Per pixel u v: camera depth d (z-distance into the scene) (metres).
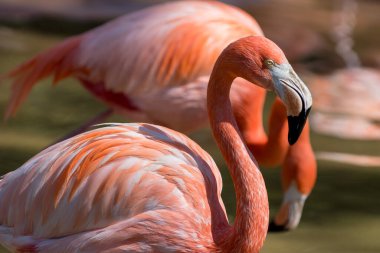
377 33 15.23
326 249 7.30
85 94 11.22
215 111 5.86
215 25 7.98
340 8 17.05
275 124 7.78
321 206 8.30
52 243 5.63
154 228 5.55
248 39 5.71
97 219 5.58
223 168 8.98
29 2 15.34
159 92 7.87
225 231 5.76
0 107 10.29
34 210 5.67
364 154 9.66
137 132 5.89
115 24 8.12
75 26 14.43
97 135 5.80
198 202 5.71
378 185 8.85
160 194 5.61
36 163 5.79
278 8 16.62
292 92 5.49
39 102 10.75
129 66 7.89
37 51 12.66
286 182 7.64
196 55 7.84
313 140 10.00
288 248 7.30
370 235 7.66
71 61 8.10
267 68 5.59
